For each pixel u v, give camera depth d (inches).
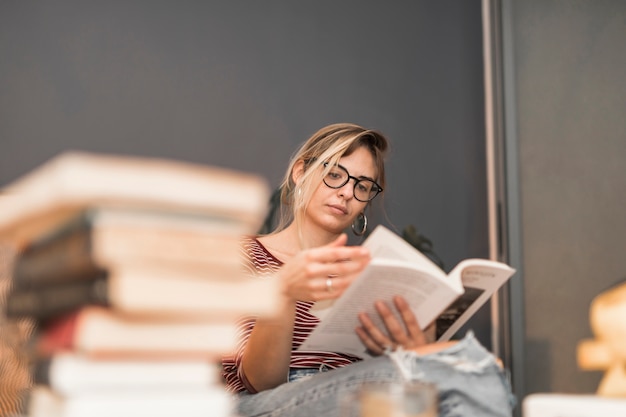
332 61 119.8
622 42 89.5
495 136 113.4
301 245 74.5
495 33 114.5
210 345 28.7
